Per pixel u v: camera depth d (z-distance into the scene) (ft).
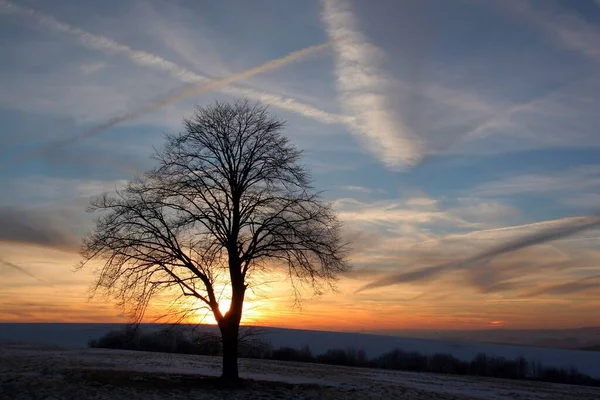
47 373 99.55
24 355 146.10
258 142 92.63
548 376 218.18
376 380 133.49
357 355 249.96
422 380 146.10
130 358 153.89
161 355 175.52
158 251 89.10
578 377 215.72
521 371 223.71
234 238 91.09
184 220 88.74
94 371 107.55
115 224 88.07
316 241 89.45
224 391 87.15
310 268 89.97
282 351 238.68
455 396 107.34
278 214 90.68
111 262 87.15
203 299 90.79
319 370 157.89
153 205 88.84
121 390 83.71
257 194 91.40
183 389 87.15
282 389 94.32
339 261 91.66
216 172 91.20
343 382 119.14
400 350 269.85
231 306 92.22
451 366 231.09
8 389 79.46
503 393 122.11
